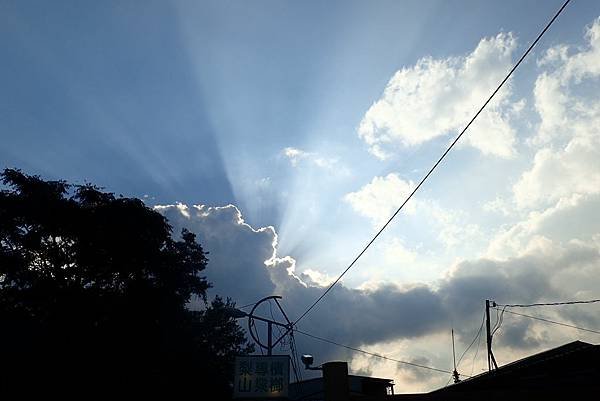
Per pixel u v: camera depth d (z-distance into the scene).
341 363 9.20
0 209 27.94
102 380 29.16
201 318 41.72
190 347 34.53
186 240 36.75
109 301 29.81
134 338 29.72
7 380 27.61
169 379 32.44
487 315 28.25
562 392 8.27
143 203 32.47
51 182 30.48
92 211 30.50
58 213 28.70
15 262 27.81
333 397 8.88
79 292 29.55
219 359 39.81
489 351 27.67
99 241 29.31
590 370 10.88
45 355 28.23
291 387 32.41
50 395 28.08
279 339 25.08
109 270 30.66
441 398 8.53
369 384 33.59
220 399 35.94
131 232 30.34
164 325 32.38
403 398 8.66
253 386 20.89
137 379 30.42
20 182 29.09
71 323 28.98
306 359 25.39
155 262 31.73
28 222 28.83
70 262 30.22
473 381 13.14
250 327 25.09
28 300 28.39
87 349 28.83
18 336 28.25
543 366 11.41
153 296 30.69
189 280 34.69
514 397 8.32
